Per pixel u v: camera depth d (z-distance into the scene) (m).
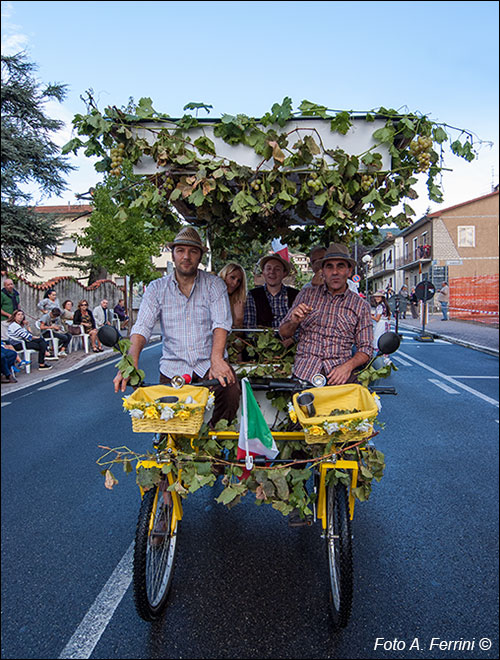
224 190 3.00
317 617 2.83
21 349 11.79
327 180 2.90
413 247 44.06
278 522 4.01
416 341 17.52
